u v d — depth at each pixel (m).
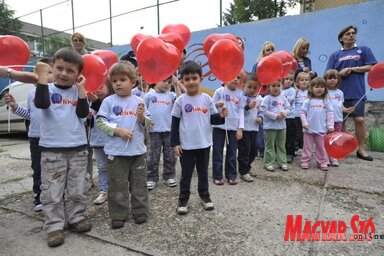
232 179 3.52
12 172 4.49
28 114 2.87
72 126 2.38
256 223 2.50
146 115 2.65
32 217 2.79
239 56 2.80
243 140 3.66
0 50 2.45
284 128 4.09
